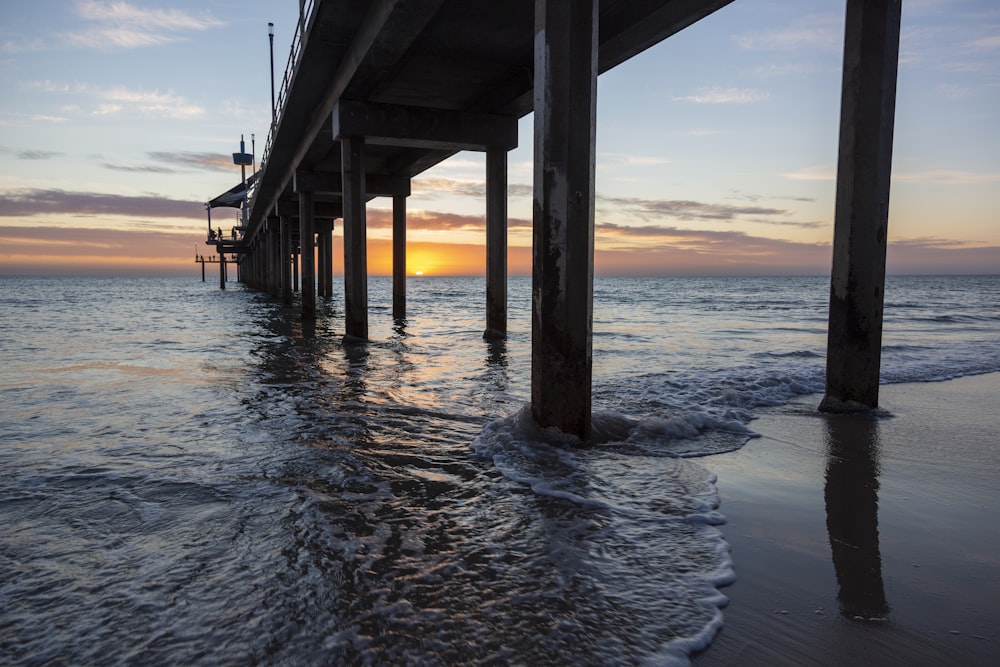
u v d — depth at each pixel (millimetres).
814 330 18656
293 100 17219
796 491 4152
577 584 2807
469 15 10594
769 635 2381
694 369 9922
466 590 2756
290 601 2668
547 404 5355
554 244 5219
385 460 4918
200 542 3324
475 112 15227
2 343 14484
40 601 2697
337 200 34188
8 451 5227
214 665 2209
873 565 3016
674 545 3252
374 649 2295
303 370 10125
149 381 8992
